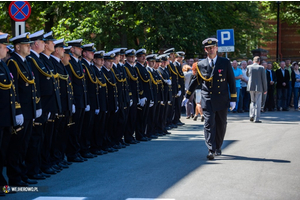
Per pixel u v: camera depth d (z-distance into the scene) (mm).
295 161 8508
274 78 21391
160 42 23641
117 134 10672
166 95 13109
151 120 12234
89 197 6238
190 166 8219
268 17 37312
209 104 8945
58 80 8008
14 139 6895
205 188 6582
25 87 6973
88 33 22328
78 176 7613
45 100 7660
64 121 8414
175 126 14734
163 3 22625
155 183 6957
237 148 10125
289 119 16859
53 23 28234
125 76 10914
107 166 8438
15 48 6988
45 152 7910
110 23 22500
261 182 6902
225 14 29109
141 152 9984
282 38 41812
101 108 9820
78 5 23656
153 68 12453
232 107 9180
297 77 21641
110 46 23094
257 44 35812
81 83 9016
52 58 8227
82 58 9680
